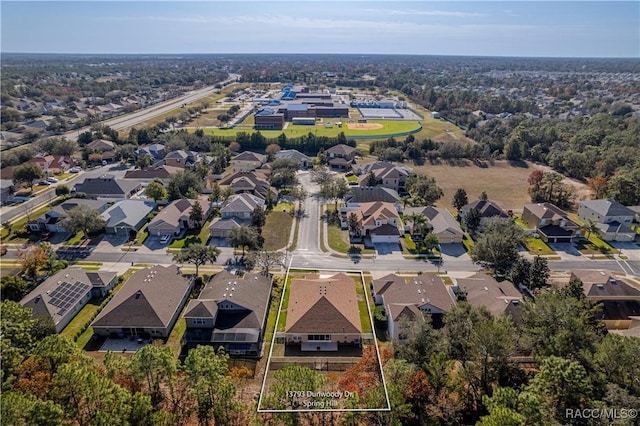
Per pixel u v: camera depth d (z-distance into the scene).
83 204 93.25
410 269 78.06
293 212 104.00
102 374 43.06
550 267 78.94
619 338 43.78
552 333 47.81
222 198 108.25
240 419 41.31
